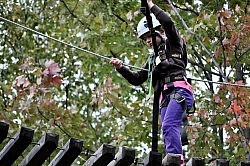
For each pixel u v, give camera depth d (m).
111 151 9.39
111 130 23.06
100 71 22.86
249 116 17.61
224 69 18.75
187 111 11.18
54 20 26.19
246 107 17.91
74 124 19.38
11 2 27.50
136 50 21.86
